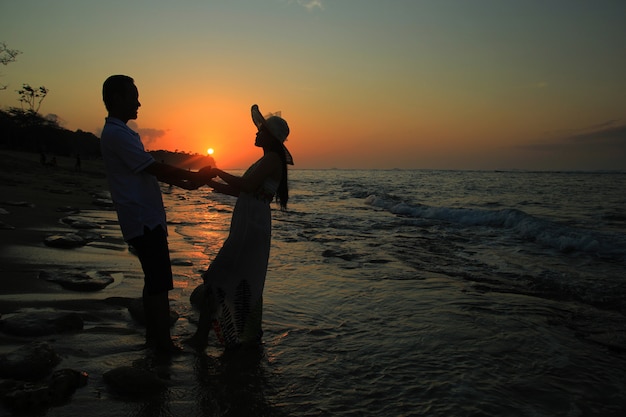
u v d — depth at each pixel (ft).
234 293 10.89
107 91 10.11
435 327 12.86
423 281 18.33
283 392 8.71
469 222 40.40
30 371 8.22
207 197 79.92
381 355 10.78
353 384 9.20
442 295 16.21
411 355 10.84
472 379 9.59
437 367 10.18
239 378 9.22
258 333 11.14
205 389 8.65
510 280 18.72
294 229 34.78
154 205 10.28
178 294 15.12
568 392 9.12
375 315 13.88
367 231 34.19
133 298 13.48
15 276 14.61
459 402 8.55
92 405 7.60
